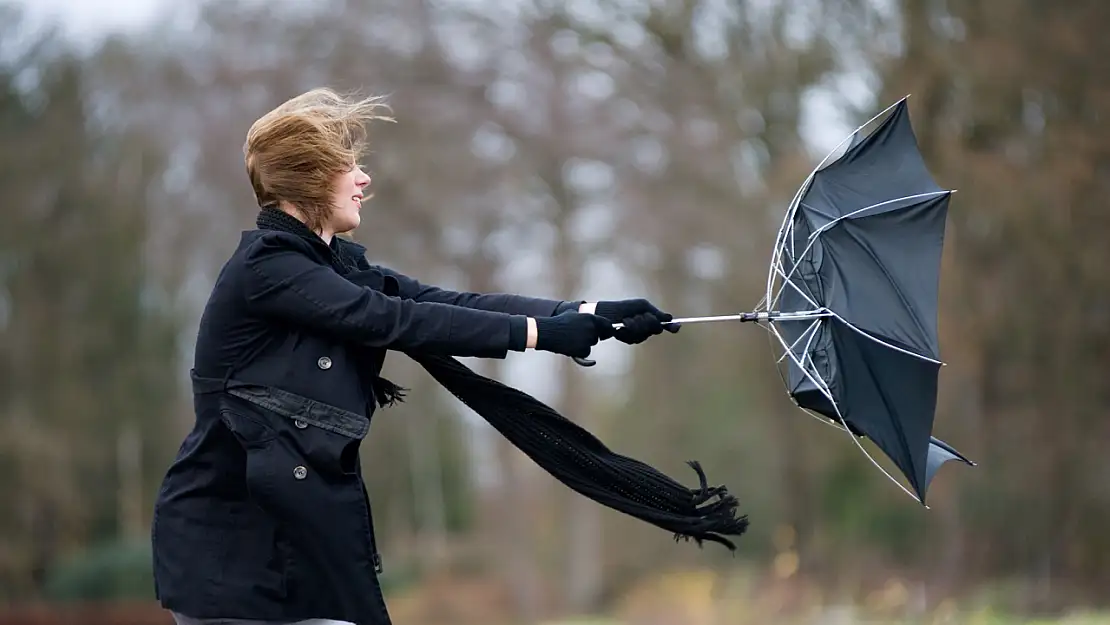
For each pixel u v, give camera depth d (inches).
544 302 426.6
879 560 3344.0
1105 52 2758.4
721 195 3403.1
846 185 464.8
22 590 3644.2
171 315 4069.9
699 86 3356.3
